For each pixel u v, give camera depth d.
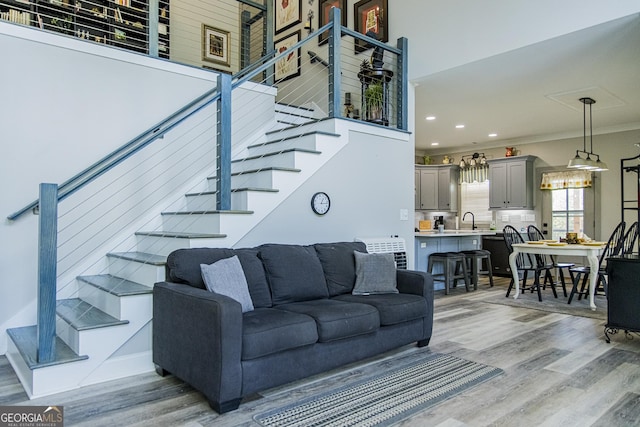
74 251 3.72
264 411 2.35
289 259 3.29
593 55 4.24
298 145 4.28
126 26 5.04
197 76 4.45
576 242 5.50
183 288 2.67
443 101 5.83
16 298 3.38
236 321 2.32
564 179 7.84
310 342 2.64
